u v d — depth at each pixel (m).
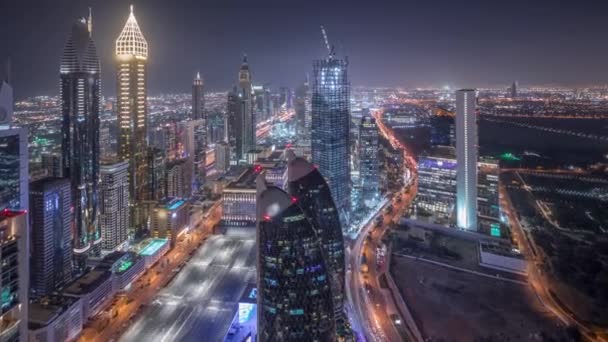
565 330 181.38
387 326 193.00
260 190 158.38
